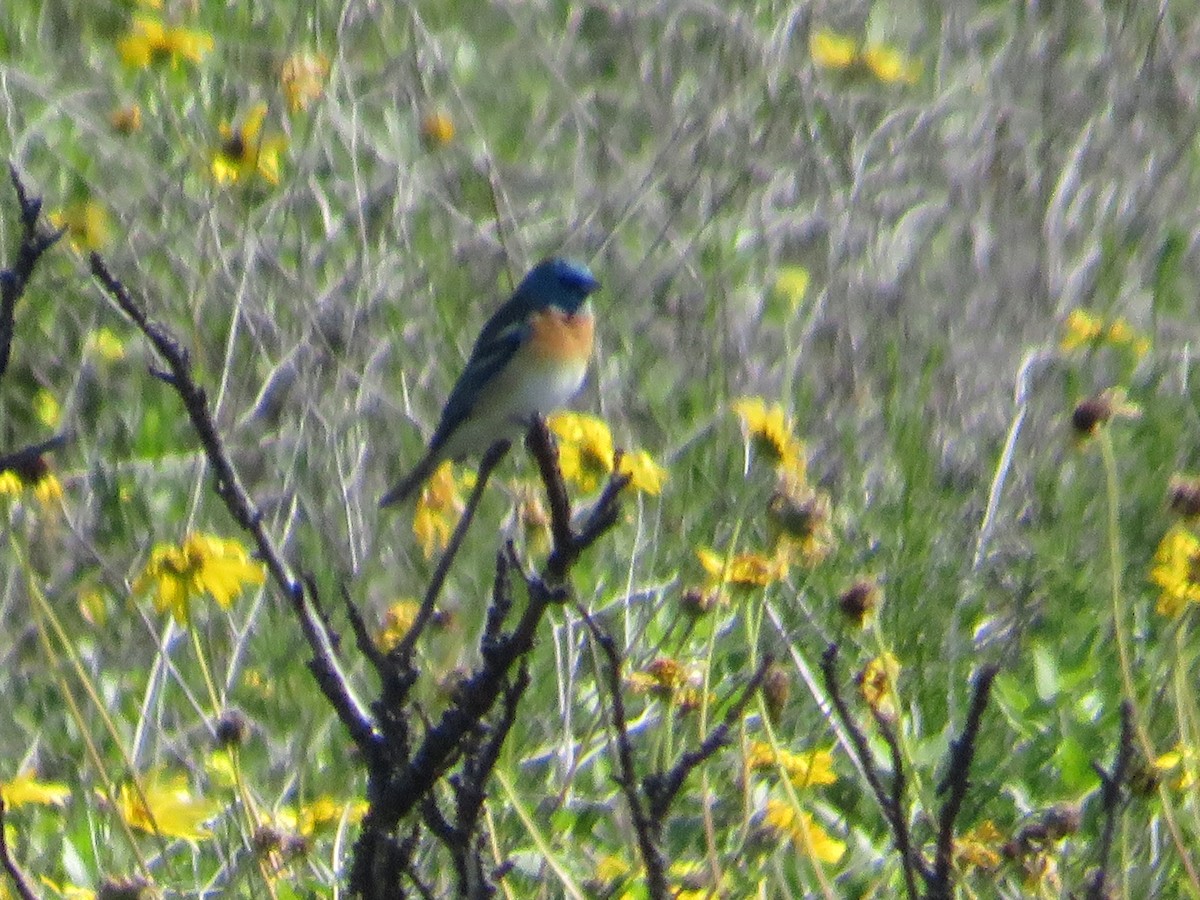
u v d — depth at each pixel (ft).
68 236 42.16
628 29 54.29
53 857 29.60
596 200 47.19
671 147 45.62
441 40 54.54
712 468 39.04
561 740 31.76
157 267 43.32
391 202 46.29
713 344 43.29
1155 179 47.96
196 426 19.11
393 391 42.57
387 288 43.86
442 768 19.22
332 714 33.17
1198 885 24.72
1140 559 37.76
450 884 26.08
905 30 55.93
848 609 26.91
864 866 29.76
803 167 47.88
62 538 37.14
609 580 36.47
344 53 49.65
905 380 42.45
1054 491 40.22
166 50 42.45
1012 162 49.08
